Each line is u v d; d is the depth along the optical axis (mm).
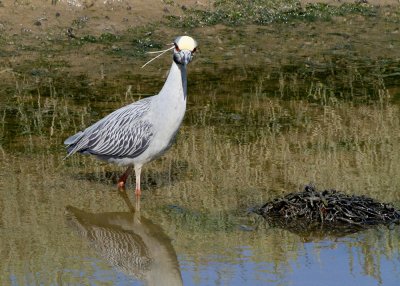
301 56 21344
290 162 15211
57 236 12398
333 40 22531
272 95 18781
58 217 12969
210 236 12453
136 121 13602
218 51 21422
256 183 14297
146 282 11141
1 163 14844
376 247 12188
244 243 12234
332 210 13000
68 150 14359
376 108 18125
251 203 13531
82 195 13758
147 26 22125
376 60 21156
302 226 12820
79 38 21328
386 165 15102
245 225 12797
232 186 14195
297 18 23781
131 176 14641
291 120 17359
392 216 13031
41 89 18641
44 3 22078
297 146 16016
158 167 15039
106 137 13766
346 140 16344
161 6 22938
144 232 12609
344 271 11453
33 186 13992
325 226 12828
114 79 19344
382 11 24516
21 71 19578
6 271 11344
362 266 11586
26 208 13203
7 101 17891
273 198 13641
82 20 21906
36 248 12031
